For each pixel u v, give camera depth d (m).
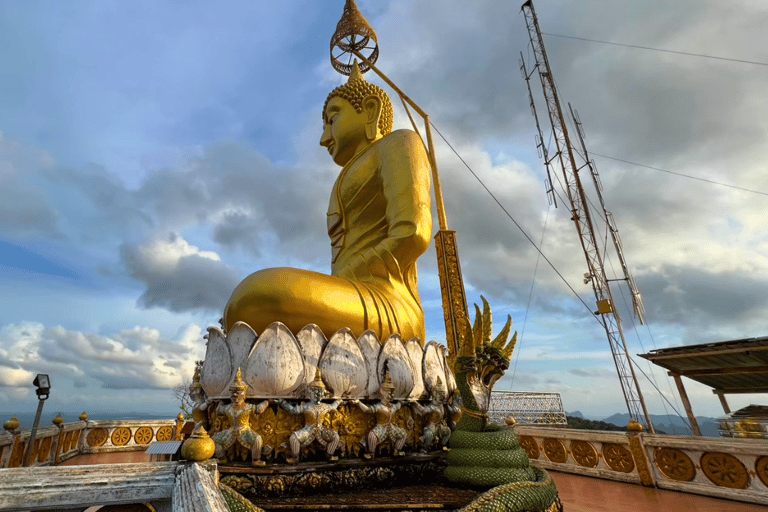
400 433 5.97
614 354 27.91
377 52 15.05
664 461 7.89
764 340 12.10
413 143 9.30
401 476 5.84
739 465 6.77
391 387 5.96
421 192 8.72
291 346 5.73
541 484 5.13
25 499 2.29
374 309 7.00
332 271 9.73
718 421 10.94
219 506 1.80
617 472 8.67
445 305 8.92
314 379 5.54
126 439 14.81
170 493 2.58
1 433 7.74
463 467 5.45
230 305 6.54
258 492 4.96
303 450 5.34
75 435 13.00
